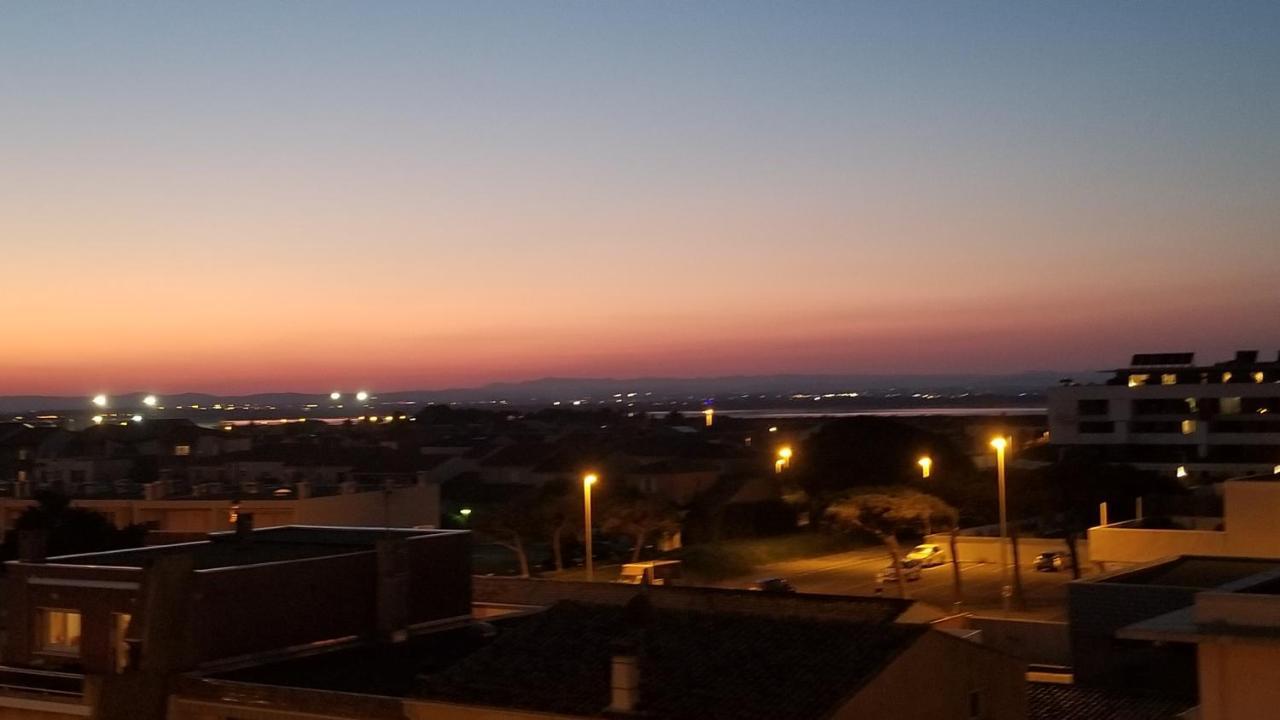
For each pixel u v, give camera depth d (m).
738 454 125.69
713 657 21.75
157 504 63.28
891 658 21.11
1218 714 18.12
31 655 27.98
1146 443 140.00
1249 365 140.75
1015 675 24.22
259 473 104.75
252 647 26.70
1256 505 57.84
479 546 89.88
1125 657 35.06
